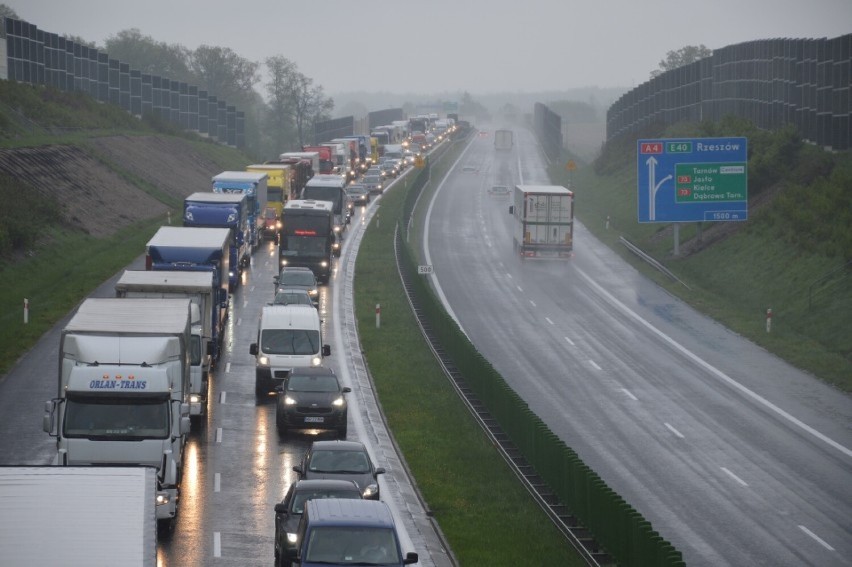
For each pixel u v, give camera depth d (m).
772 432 94.56
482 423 94.56
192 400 88.31
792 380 113.88
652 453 88.19
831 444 91.06
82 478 42.41
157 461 66.44
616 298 161.12
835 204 178.50
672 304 157.00
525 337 134.12
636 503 75.94
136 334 72.50
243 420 95.06
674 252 193.12
